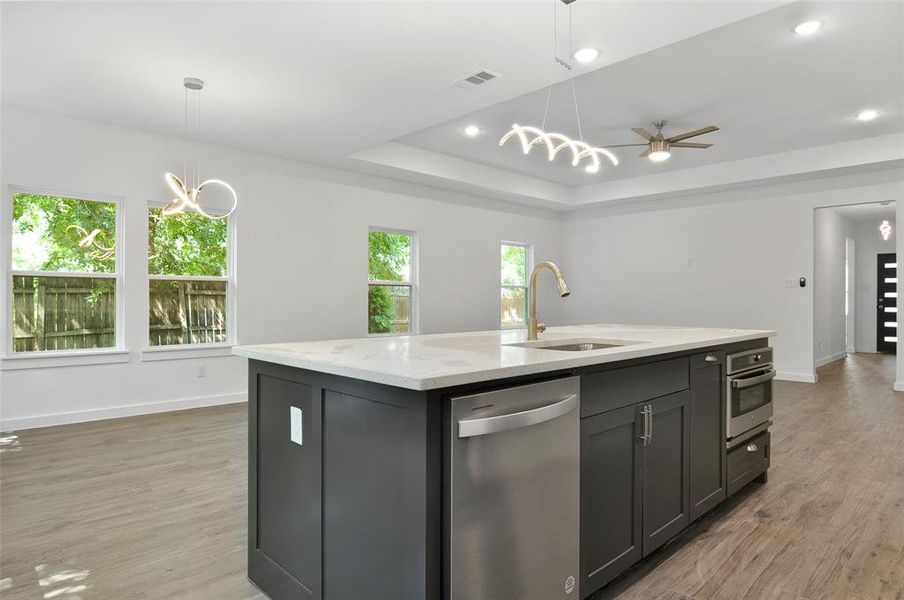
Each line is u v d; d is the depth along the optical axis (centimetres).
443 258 705
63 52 316
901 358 589
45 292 425
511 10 267
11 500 268
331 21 280
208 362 503
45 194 424
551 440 156
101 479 299
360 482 148
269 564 185
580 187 822
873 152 563
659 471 207
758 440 288
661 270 780
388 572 138
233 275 520
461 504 132
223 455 345
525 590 149
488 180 698
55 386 423
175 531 234
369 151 564
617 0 257
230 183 514
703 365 238
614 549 184
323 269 580
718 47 358
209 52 316
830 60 379
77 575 196
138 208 462
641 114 493
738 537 229
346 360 157
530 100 459
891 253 1008
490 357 165
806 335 650
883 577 196
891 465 327
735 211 710
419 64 330
